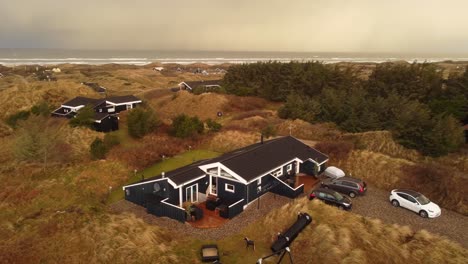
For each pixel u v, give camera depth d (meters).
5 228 22.58
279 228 22.45
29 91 70.62
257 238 22.22
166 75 145.12
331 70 66.62
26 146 35.91
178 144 41.88
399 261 18.91
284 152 32.66
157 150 38.72
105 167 34.09
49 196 28.69
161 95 82.69
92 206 26.06
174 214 24.61
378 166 33.25
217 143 42.78
